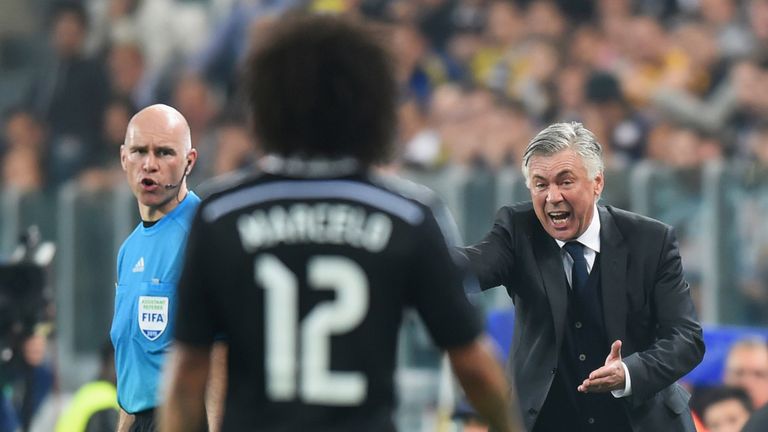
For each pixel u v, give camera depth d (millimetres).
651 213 35906
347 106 11820
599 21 45969
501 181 37875
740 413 24922
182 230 17875
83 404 24500
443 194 38750
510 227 18281
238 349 11617
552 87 43875
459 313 11812
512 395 17922
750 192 35188
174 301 17703
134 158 17969
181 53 52625
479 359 12031
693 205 35656
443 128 43812
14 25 59062
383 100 11922
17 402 27750
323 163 11852
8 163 50406
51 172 50125
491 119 43156
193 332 11789
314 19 11992
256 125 11930
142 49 52281
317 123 11820
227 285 11602
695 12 44906
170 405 12094
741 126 41125
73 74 50719
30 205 42875
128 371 17969
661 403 17844
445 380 26141
